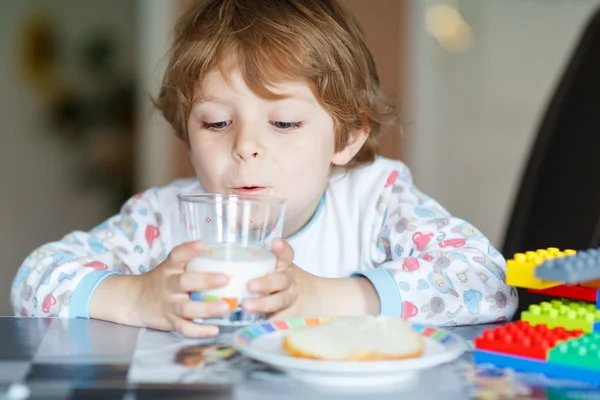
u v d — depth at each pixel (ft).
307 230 4.56
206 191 4.03
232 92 3.82
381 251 4.38
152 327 2.97
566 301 2.86
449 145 13.74
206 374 2.29
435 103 13.67
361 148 4.81
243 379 2.25
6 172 15.90
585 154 5.26
